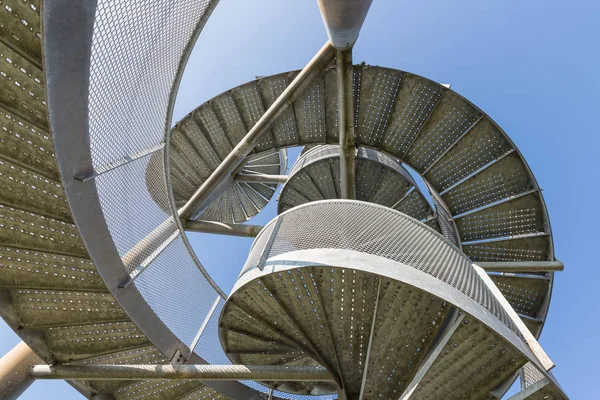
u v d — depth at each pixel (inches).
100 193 162.9
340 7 174.7
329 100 342.3
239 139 389.7
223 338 242.1
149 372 219.3
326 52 268.2
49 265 184.2
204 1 189.8
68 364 216.2
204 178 408.8
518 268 297.9
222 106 367.6
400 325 185.9
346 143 274.7
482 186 328.8
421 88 311.6
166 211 235.1
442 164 335.0
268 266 176.1
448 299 145.5
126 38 147.3
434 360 159.9
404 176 371.9
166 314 222.8
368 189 386.9
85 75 121.1
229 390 286.7
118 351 224.8
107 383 270.8
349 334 205.5
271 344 261.1
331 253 166.2
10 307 199.5
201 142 383.9
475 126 313.3
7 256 183.5
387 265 157.6
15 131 144.3
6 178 156.0
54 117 119.3
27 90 136.3
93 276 184.7
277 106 286.0
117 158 168.7
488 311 152.6
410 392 160.2
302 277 185.8
